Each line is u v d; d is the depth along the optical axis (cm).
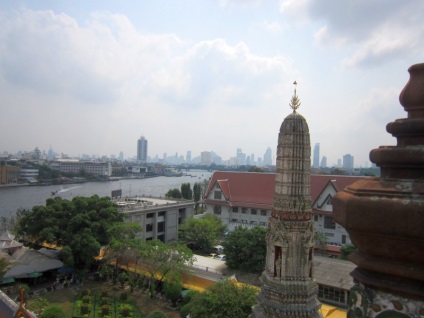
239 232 6138
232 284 4038
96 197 7088
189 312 4322
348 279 4806
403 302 500
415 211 459
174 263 5422
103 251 6606
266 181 8906
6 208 15638
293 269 2669
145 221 8294
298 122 2766
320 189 7850
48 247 7319
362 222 500
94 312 5128
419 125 516
